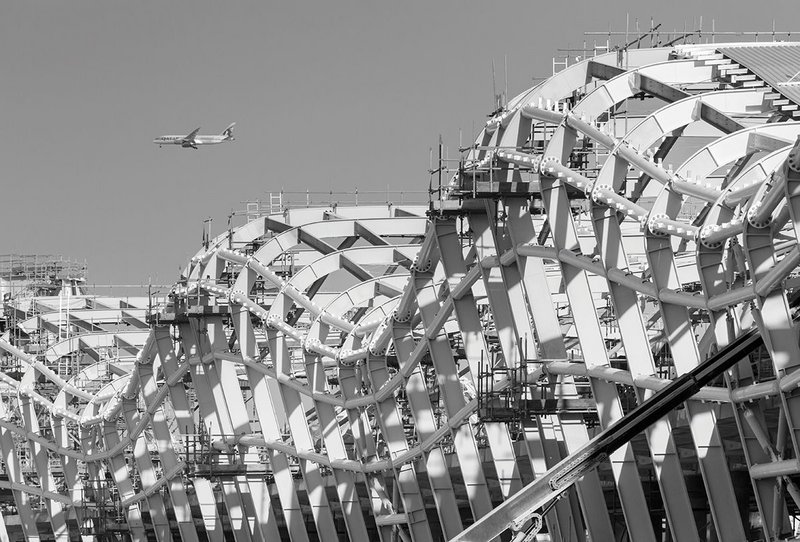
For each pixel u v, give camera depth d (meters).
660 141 55.22
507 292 51.91
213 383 77.69
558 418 50.09
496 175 51.31
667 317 41.72
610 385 46.59
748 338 31.09
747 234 36.22
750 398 37.53
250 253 79.31
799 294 41.88
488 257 52.16
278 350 71.50
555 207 47.47
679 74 48.84
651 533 45.03
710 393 39.53
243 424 75.75
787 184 33.69
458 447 56.31
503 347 52.31
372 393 64.12
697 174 41.75
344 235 73.94
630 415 31.14
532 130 51.19
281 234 73.19
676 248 57.81
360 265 72.50
